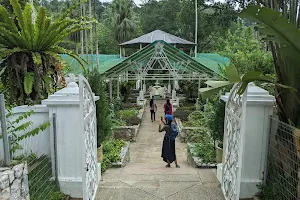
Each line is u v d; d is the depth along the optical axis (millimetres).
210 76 13383
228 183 3975
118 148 6691
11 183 2682
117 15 31141
